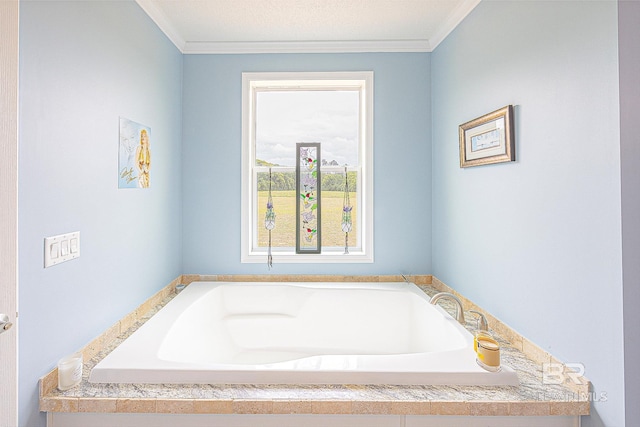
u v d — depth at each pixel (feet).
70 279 4.60
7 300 3.56
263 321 8.25
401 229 8.87
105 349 5.35
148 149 6.86
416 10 7.22
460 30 7.19
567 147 4.31
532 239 4.99
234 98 8.80
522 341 5.22
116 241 5.75
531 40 4.95
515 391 4.29
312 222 9.28
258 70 8.79
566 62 4.30
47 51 4.13
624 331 3.60
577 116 4.15
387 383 4.45
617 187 3.64
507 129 5.42
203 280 8.86
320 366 4.59
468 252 6.92
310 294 8.31
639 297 3.55
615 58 3.63
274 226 9.30
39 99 4.01
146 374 4.47
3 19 3.48
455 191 7.49
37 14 3.97
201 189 8.83
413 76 8.80
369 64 8.77
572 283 4.27
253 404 4.11
